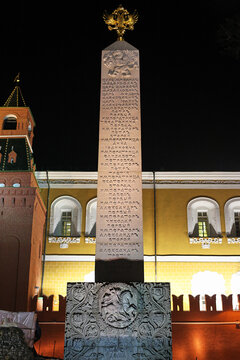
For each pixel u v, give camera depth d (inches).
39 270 1273.4
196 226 1400.1
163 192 1411.2
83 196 1406.3
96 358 555.2
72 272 1328.7
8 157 1259.2
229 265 1346.0
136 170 641.6
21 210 1152.2
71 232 1379.2
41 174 1414.9
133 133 661.3
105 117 668.7
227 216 1392.7
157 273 1331.2
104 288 579.5
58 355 918.4
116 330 564.1
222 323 935.0
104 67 697.0
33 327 598.2
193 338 922.7
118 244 609.6
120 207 624.7
